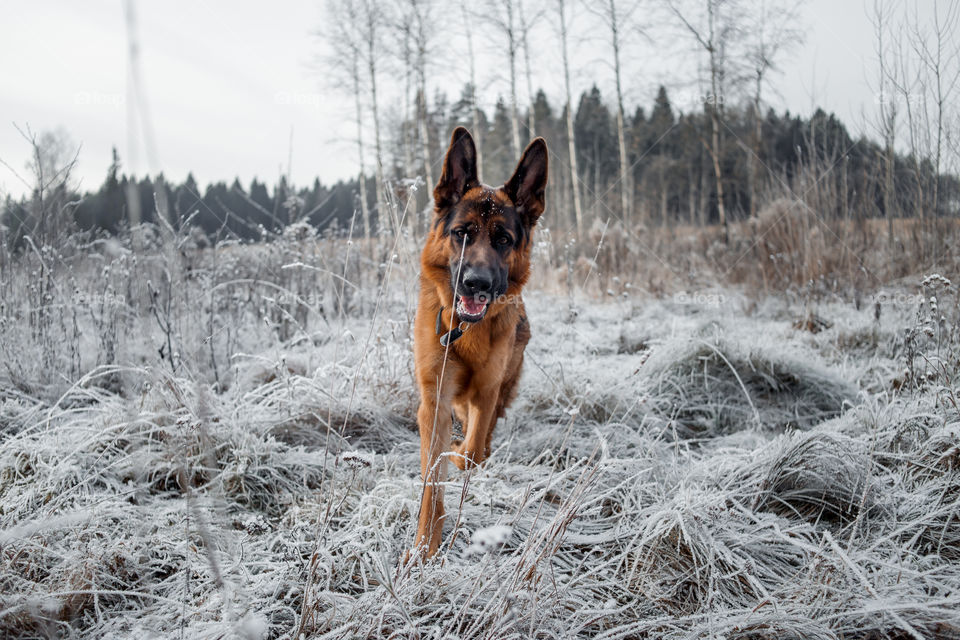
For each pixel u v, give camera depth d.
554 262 11.07
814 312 7.06
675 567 2.41
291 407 3.99
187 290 4.18
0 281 4.77
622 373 5.07
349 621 1.95
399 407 4.38
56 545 2.34
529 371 5.35
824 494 2.89
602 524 2.84
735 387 4.81
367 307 7.37
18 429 3.59
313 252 7.09
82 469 2.99
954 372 3.94
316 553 2.04
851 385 4.75
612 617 2.12
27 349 4.49
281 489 3.18
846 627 1.99
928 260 7.13
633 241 13.14
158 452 3.19
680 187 26.33
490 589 2.09
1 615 1.93
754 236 11.02
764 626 1.98
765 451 3.21
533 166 3.82
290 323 6.19
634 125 32.91
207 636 1.85
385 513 2.61
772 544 2.55
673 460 3.23
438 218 3.64
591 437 3.98
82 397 4.05
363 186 17.47
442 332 3.17
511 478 3.25
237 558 2.36
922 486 2.87
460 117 19.73
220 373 4.88
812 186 9.62
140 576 2.31
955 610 1.89
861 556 2.22
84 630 2.04
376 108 17.09
